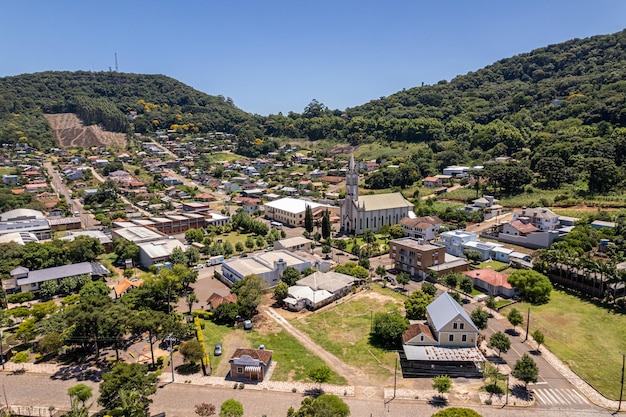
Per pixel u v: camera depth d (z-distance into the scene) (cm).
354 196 17188
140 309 9275
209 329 9031
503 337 7725
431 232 15575
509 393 6769
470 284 10875
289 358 7844
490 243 14425
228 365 7662
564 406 6475
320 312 9919
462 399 6612
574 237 13238
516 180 19650
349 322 9350
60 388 7012
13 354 8156
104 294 10362
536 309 9850
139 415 5762
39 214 18062
